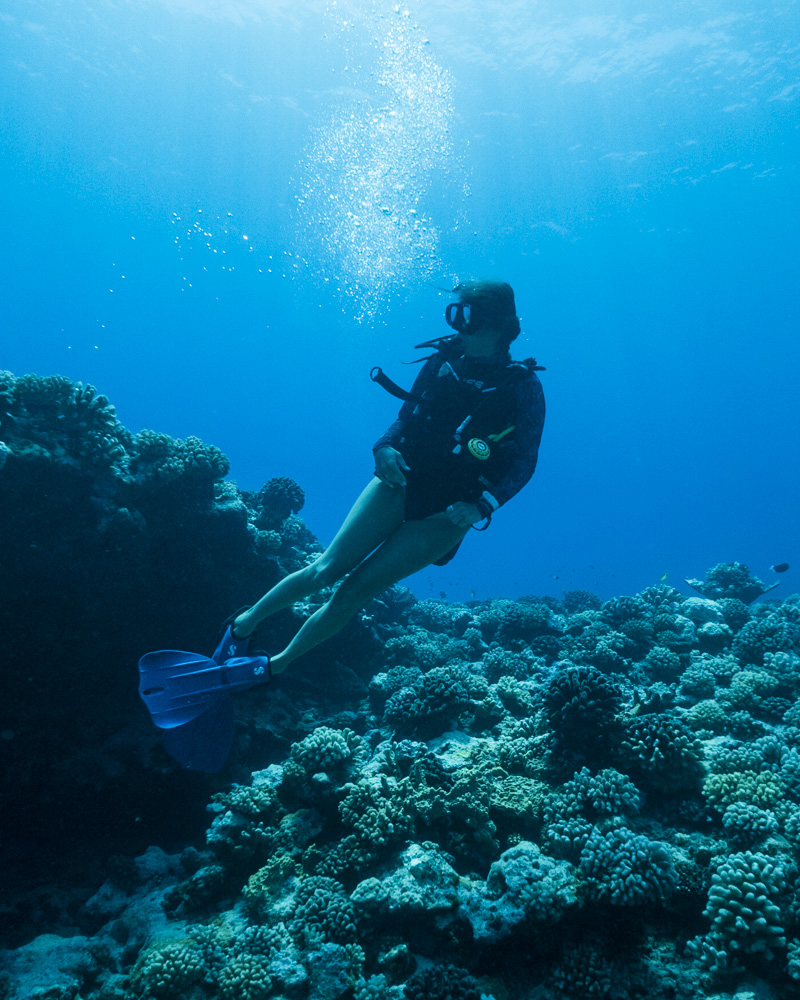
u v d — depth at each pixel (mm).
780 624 8484
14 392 6336
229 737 2900
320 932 4258
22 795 6258
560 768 5430
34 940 4816
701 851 4500
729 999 3629
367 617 9320
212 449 7898
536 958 4141
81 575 6492
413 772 5480
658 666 8203
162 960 4223
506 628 10195
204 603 7980
